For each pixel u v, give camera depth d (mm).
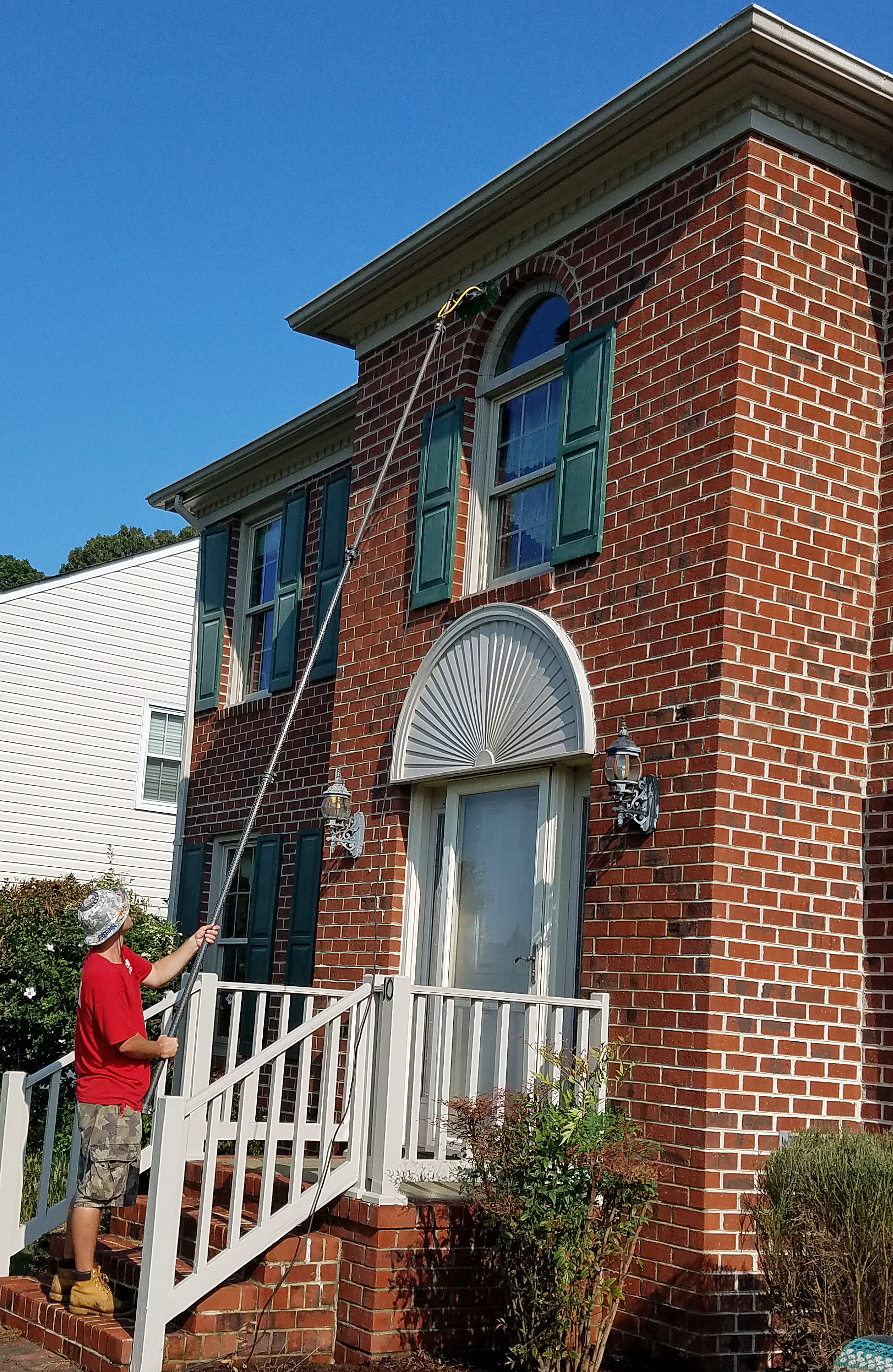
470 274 9477
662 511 7523
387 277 9938
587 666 7836
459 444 9312
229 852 13305
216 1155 6910
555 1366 5961
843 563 7430
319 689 11922
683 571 7305
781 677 7125
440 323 8711
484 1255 6586
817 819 7141
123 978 6516
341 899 9656
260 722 12859
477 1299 6543
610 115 7859
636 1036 7031
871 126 7668
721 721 6898
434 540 9391
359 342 10688
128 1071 6602
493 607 8617
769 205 7414
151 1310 5879
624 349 8023
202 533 14742
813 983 6984
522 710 8242
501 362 9422
